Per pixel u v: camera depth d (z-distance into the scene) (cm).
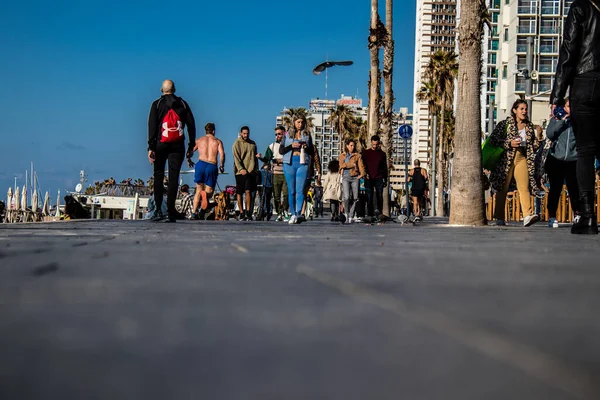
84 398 93
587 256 428
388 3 2981
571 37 834
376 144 1803
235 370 109
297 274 281
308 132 1364
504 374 104
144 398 93
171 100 1232
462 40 1284
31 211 4475
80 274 283
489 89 10181
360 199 2019
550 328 155
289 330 145
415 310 174
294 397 93
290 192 1355
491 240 654
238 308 181
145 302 197
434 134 5369
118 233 694
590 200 841
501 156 1268
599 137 847
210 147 1808
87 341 135
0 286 239
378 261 361
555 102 866
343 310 174
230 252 421
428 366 110
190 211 2205
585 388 97
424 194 2472
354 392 96
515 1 7900
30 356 121
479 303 200
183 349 126
